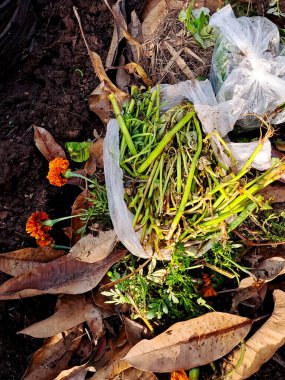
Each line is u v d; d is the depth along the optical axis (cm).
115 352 44
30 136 48
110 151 43
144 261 45
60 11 51
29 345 47
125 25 49
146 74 48
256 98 44
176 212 41
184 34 48
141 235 42
